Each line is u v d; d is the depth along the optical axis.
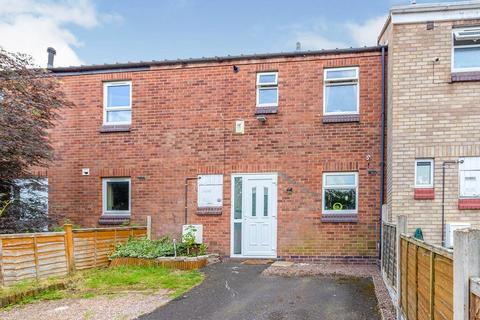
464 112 9.52
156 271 9.74
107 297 7.55
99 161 12.78
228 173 11.92
